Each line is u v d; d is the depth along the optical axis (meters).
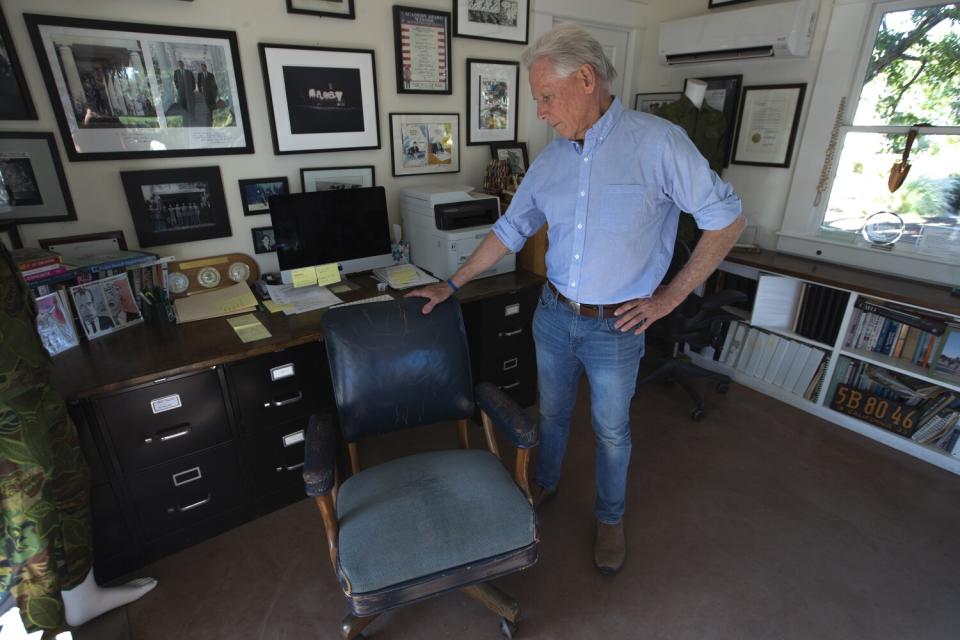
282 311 1.82
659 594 1.51
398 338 1.40
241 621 1.42
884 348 2.24
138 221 1.79
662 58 2.87
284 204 1.86
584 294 1.37
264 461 1.74
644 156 1.21
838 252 2.45
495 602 1.36
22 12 1.47
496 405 1.35
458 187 2.32
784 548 1.67
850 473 2.04
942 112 2.13
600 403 1.46
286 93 1.96
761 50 2.43
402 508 1.20
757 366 2.71
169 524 1.60
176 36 1.71
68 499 1.24
